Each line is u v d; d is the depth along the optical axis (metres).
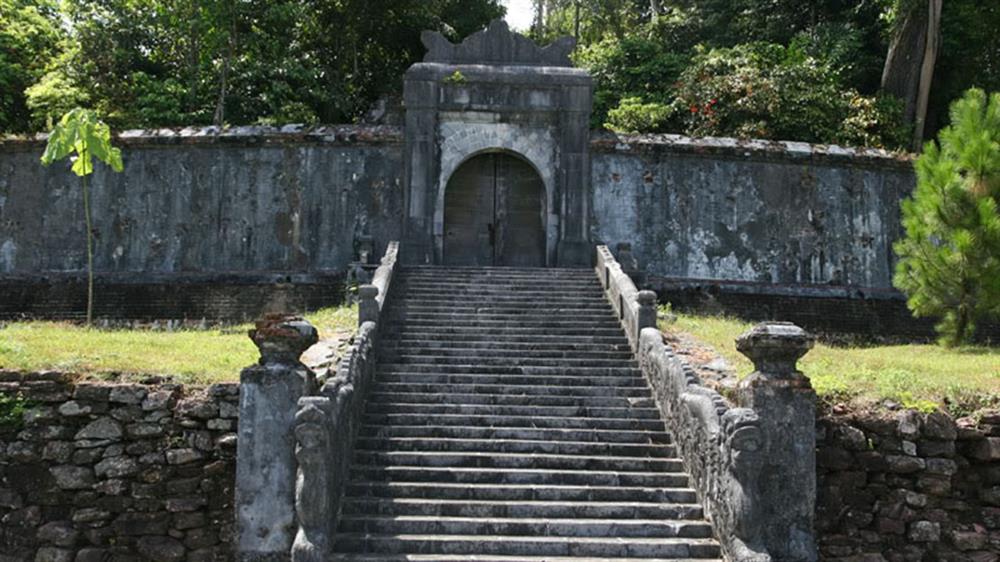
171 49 28.58
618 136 21.28
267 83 27.48
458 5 31.50
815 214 21.42
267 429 9.38
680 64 29.88
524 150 21.06
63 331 13.88
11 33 28.58
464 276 17.59
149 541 10.54
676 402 11.24
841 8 32.56
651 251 20.97
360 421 11.40
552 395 12.65
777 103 25.20
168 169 20.91
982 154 15.15
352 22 29.91
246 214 20.75
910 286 16.08
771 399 9.64
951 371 12.88
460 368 13.30
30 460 10.75
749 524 8.70
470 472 10.51
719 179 21.33
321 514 8.73
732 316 20.27
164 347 12.92
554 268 19.08
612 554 9.23
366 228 20.73
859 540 10.92
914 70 27.91
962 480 11.23
